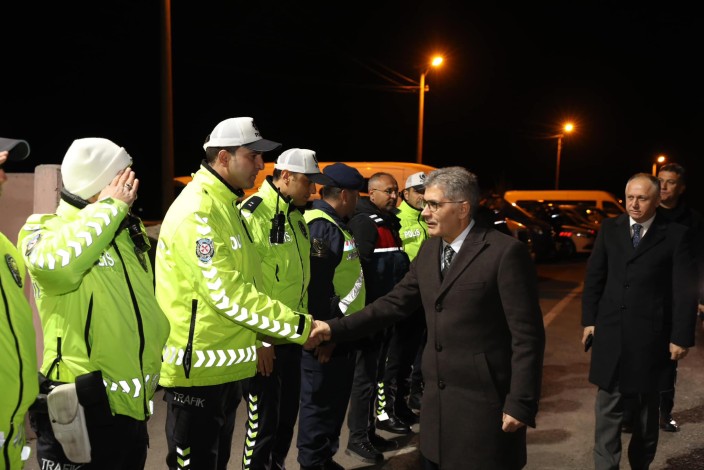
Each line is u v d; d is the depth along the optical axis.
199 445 2.70
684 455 4.09
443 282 2.49
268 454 3.30
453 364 2.46
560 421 4.66
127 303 2.25
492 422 2.42
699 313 4.10
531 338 2.36
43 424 2.20
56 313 2.16
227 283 2.57
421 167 12.12
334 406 3.52
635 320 3.38
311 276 3.46
